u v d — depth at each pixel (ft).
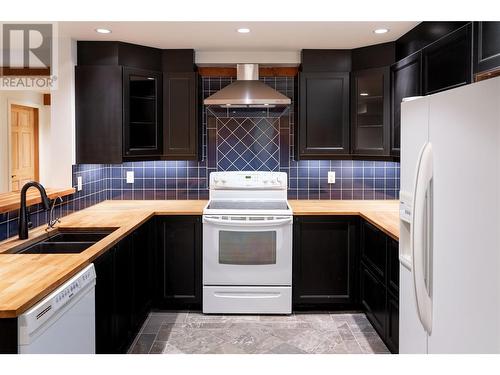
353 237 11.43
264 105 12.25
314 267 11.48
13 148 17.20
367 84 11.88
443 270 4.97
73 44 11.11
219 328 10.47
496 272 3.94
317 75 12.21
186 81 12.25
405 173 6.31
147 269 10.87
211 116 13.39
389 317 8.87
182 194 13.55
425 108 5.52
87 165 12.04
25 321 4.64
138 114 12.10
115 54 11.25
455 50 7.56
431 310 5.29
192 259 11.51
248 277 11.29
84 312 6.27
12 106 17.10
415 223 5.39
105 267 7.54
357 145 12.04
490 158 4.03
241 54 12.55
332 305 11.73
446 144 4.90
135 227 9.39
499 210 3.90
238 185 12.88
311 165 13.47
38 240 8.27
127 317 9.00
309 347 9.38
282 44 11.70
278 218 11.16
